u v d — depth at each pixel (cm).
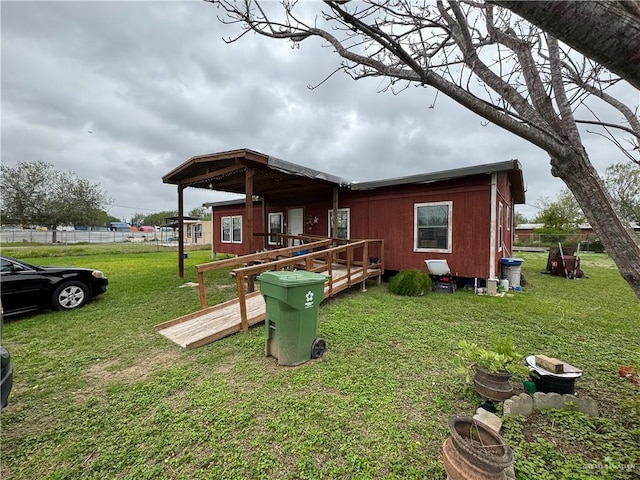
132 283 761
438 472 165
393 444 187
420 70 148
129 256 1608
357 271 673
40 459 182
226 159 579
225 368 297
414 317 456
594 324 421
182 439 195
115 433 203
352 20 146
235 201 1242
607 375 275
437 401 233
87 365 308
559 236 2238
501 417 204
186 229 3109
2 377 206
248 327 411
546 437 187
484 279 640
